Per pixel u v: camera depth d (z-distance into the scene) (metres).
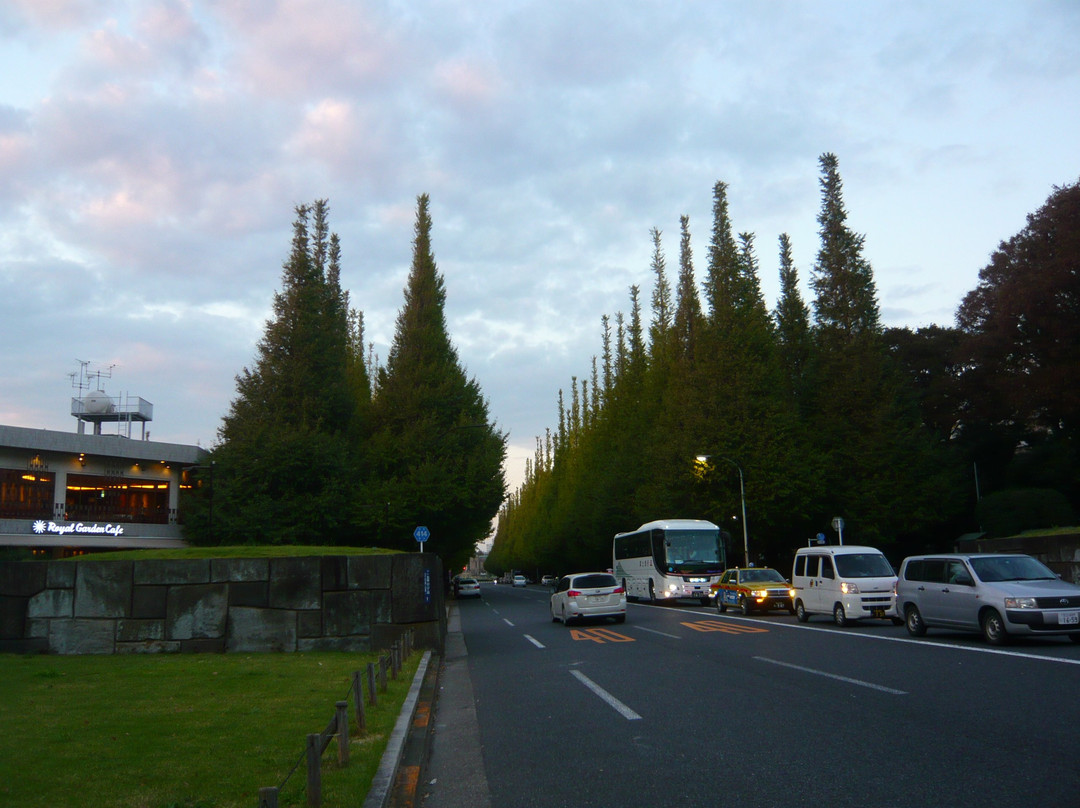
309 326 41.84
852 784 6.26
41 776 6.62
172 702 10.23
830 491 42.22
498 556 174.25
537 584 116.69
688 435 42.09
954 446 46.25
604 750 7.86
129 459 39.50
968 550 31.88
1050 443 40.03
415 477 42.16
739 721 8.88
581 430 83.31
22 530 34.53
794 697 10.20
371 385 70.50
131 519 39.25
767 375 43.03
